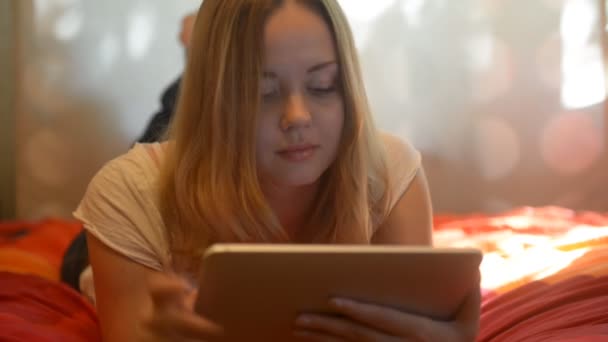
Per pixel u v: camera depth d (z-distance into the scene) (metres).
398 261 0.69
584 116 2.46
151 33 2.56
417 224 1.14
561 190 2.50
